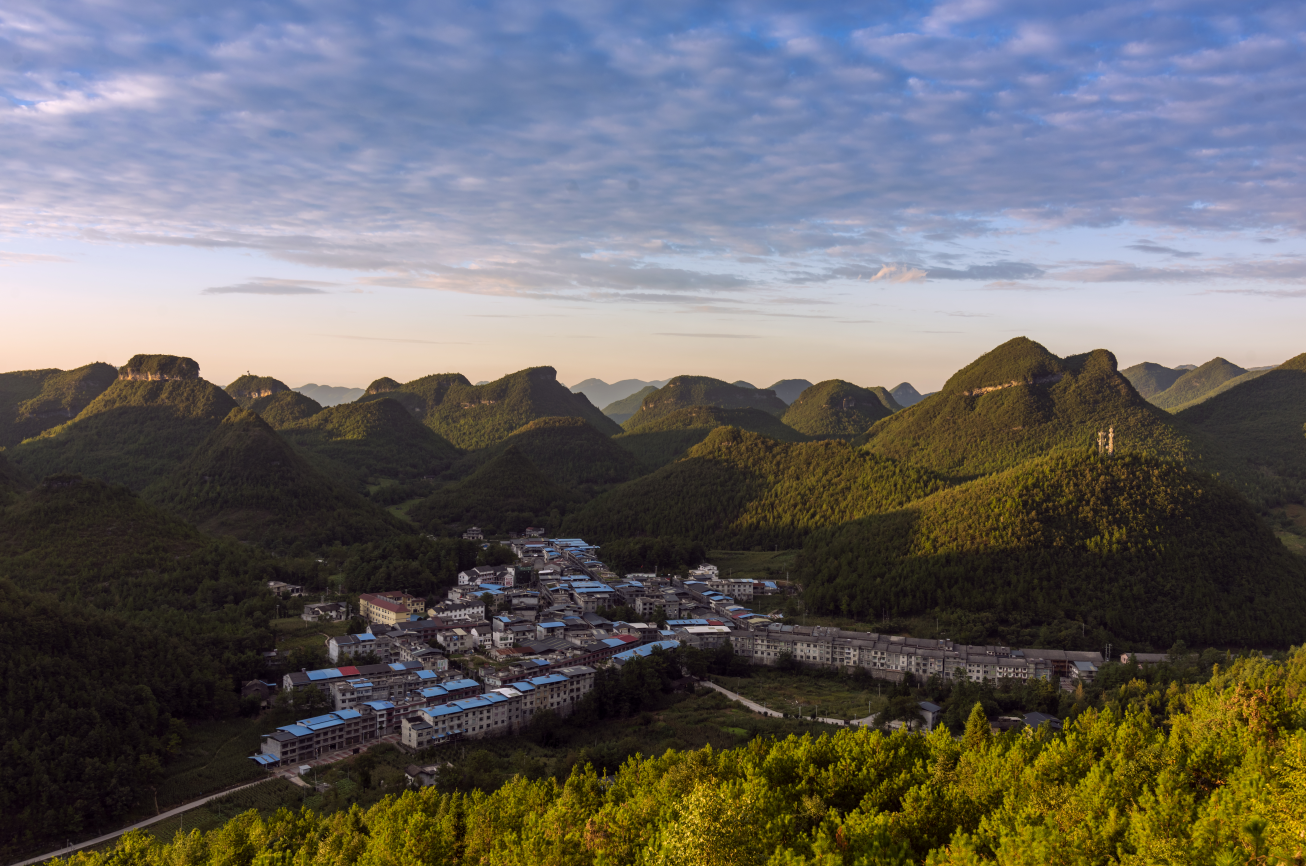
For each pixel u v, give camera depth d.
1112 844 95.38
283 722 195.00
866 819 106.00
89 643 191.38
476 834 123.00
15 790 152.88
